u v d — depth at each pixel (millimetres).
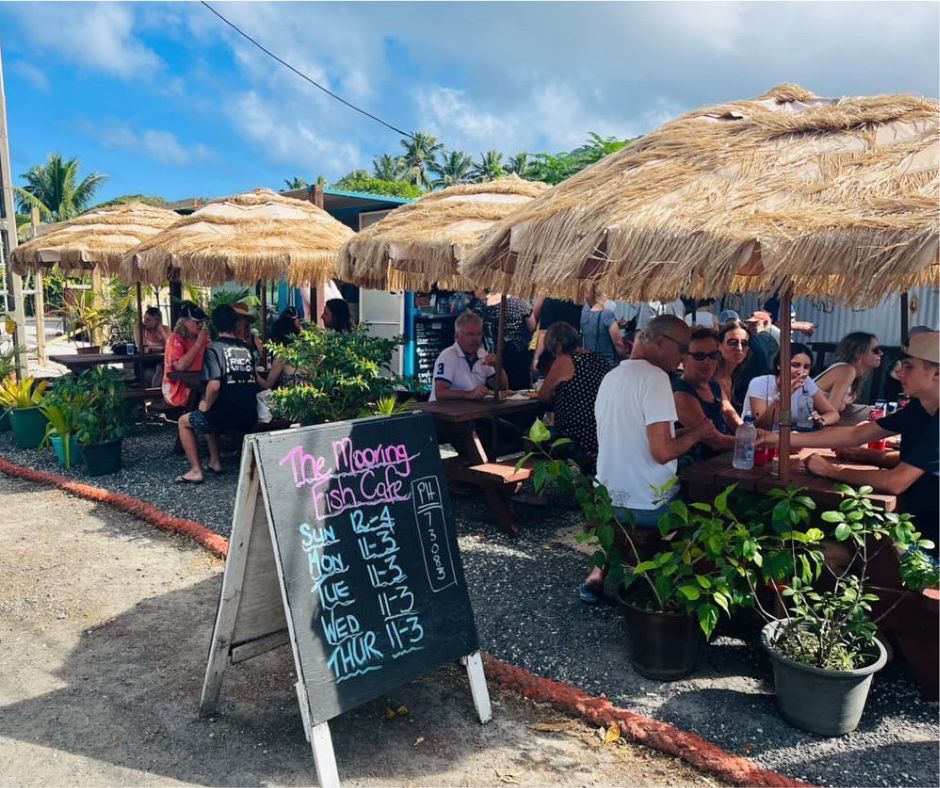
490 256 3717
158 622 3980
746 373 6621
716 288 2756
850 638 3039
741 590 3207
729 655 3537
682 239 2756
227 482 6410
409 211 5863
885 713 3076
